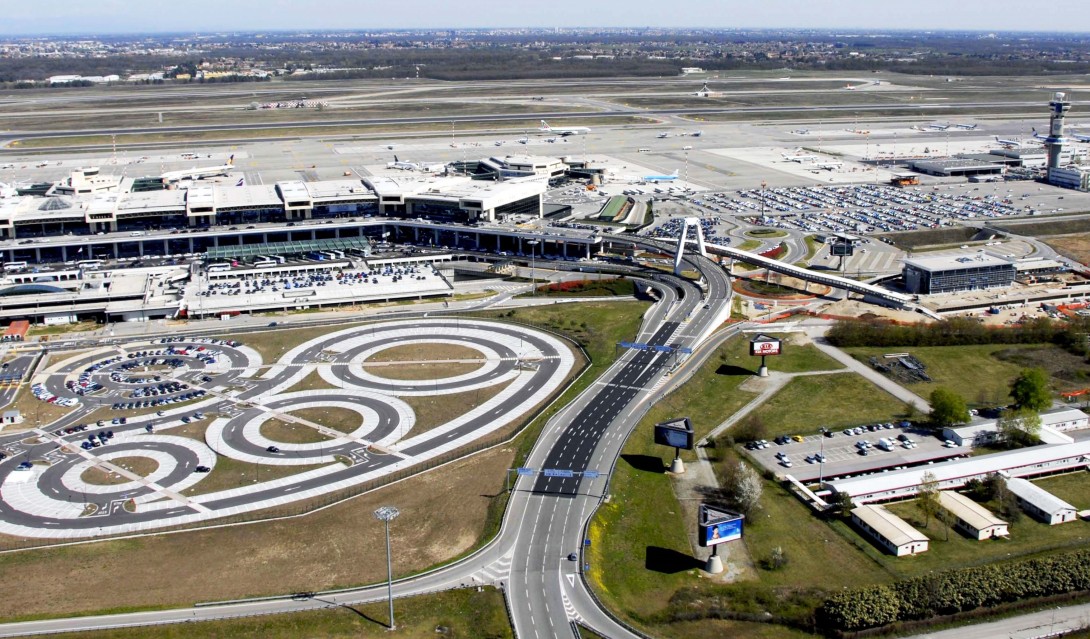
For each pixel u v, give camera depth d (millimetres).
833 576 149375
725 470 184125
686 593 145000
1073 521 166500
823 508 169625
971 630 136875
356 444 194625
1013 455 187750
